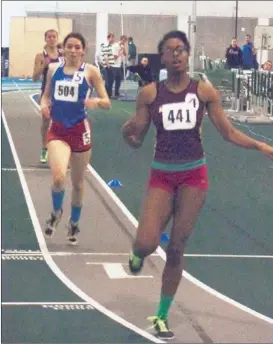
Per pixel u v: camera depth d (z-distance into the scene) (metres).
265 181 12.23
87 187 11.08
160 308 5.67
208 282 7.01
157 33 33.59
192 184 5.52
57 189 7.84
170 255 5.54
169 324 5.92
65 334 5.64
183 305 6.37
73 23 33.88
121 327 5.82
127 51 29.47
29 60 37.00
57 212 8.06
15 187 10.98
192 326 5.89
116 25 33.69
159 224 5.49
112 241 8.30
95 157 13.81
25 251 7.86
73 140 7.82
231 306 6.38
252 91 21.59
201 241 8.45
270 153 5.64
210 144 16.05
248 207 10.29
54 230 8.16
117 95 26.67
